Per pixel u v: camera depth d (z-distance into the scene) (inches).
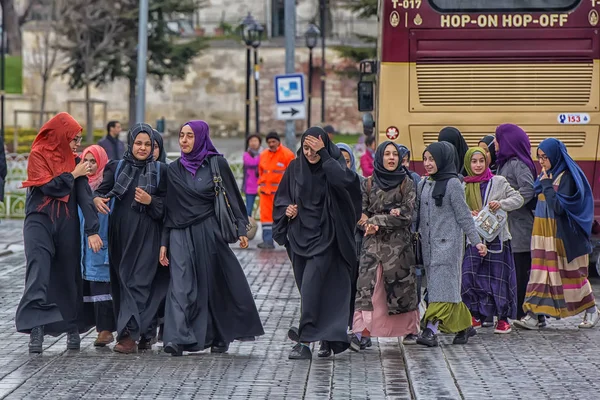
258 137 1242.6
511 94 887.7
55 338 628.4
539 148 646.5
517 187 675.4
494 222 626.5
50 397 472.7
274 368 540.1
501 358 561.0
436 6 887.7
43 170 573.0
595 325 665.6
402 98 889.5
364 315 579.5
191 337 561.9
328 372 531.8
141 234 580.4
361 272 582.9
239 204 582.9
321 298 561.0
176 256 573.0
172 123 3363.7
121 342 578.6
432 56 887.7
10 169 1533.0
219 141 3189.0
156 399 470.6
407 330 585.6
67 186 572.7
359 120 3289.9
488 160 655.1
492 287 636.1
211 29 3425.2
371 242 584.4
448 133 699.4
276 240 577.6
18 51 3587.6
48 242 573.9
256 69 2100.1
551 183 641.0
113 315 596.1
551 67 887.1
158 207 578.6
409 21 887.7
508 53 886.4
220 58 3356.3
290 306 748.0
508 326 641.6
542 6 885.8
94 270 588.7
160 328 595.5
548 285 645.9
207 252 575.8
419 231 602.2
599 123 886.4
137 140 584.7
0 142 903.7
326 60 3292.3
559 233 642.2
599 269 899.4
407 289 580.7
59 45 2682.1
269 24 3408.0
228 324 578.9
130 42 2630.4
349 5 2409.0
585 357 563.2
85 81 2642.7
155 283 587.8
